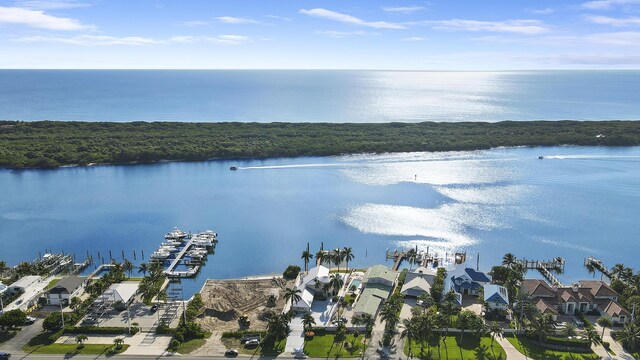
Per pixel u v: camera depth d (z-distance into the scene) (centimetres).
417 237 17988
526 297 11950
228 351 10381
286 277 14600
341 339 11019
